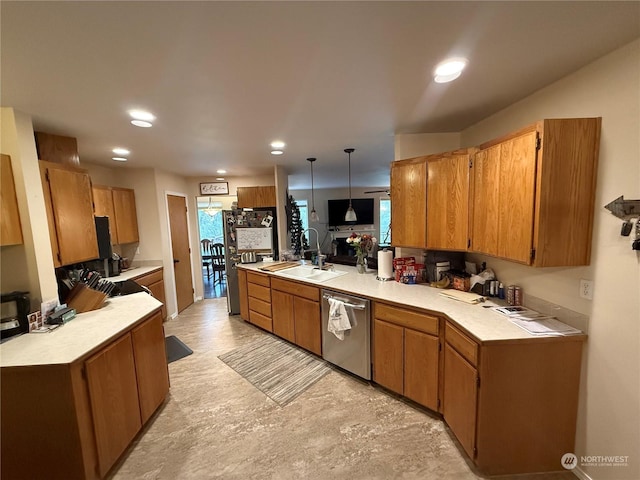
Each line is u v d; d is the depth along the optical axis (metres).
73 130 2.24
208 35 1.14
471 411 1.62
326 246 7.98
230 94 1.71
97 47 1.20
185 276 4.91
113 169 3.94
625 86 1.29
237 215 4.28
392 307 2.21
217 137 2.60
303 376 2.65
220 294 5.84
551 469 1.62
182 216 4.87
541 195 1.48
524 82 1.66
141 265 4.16
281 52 1.29
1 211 1.74
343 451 1.80
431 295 2.28
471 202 2.07
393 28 1.14
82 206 2.37
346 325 2.45
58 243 2.12
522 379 1.54
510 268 2.08
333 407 2.21
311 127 2.40
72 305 2.14
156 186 4.13
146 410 2.03
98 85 1.54
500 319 1.76
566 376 1.55
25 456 1.48
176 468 1.71
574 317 1.58
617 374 1.38
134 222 4.02
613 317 1.38
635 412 1.31
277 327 3.47
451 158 2.17
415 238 2.46
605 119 1.39
